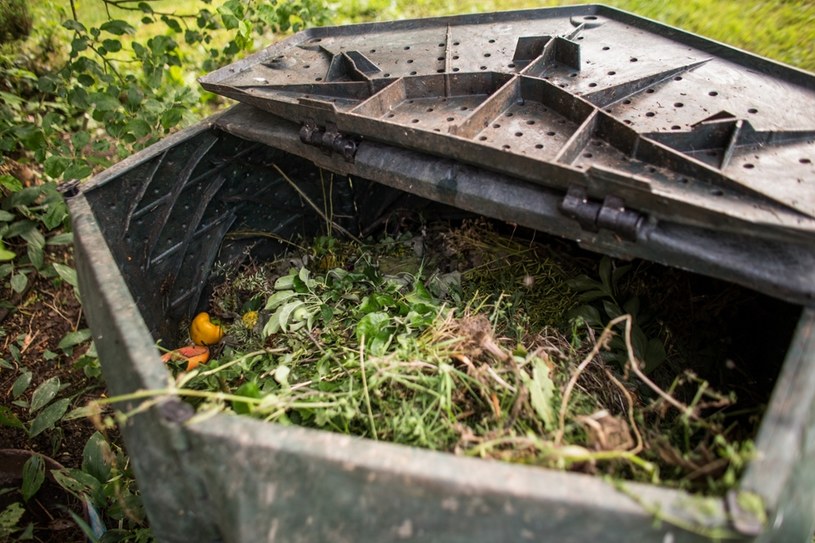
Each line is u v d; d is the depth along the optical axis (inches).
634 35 85.4
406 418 62.1
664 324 79.2
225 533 50.9
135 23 171.0
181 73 150.6
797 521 45.6
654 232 57.1
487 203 67.5
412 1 166.6
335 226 107.5
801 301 51.9
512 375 66.4
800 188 56.4
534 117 71.6
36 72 133.6
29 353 106.5
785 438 43.4
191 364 85.4
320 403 64.2
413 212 108.3
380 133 72.1
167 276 92.0
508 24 93.4
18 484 88.7
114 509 81.9
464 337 71.1
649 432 61.2
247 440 46.3
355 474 44.1
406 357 69.9
